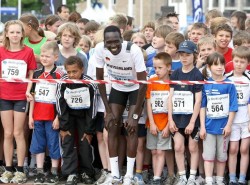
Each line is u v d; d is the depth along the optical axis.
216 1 101.31
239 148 22.00
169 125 21.62
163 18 28.83
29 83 22.58
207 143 21.41
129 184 21.22
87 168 22.64
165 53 22.02
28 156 24.59
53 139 22.58
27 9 94.06
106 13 58.31
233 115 21.34
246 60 21.58
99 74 21.50
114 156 21.50
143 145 22.58
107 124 21.30
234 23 30.08
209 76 21.92
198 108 21.36
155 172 22.17
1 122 23.47
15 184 22.17
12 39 22.56
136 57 20.72
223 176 21.78
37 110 22.59
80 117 22.31
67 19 34.66
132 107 21.28
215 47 22.86
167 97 21.84
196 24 25.45
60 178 22.86
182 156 21.64
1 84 22.62
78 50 24.16
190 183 21.41
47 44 22.70
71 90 21.92
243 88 21.64
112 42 20.39
